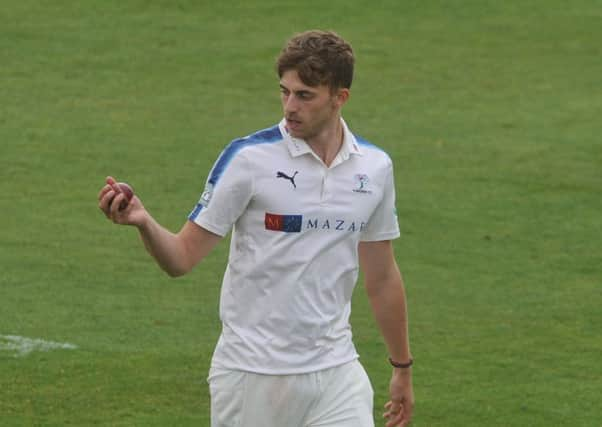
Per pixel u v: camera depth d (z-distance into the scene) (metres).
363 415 18.11
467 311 35.88
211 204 17.48
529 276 39.38
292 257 17.53
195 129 56.22
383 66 66.62
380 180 18.23
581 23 74.81
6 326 33.00
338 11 74.94
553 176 51.03
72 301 35.41
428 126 57.88
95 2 73.81
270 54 67.50
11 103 58.34
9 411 27.27
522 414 28.22
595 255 41.81
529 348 32.84
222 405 18.02
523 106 61.47
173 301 35.84
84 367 30.19
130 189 16.31
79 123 56.06
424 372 30.80
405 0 77.06
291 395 17.73
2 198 45.81
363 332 33.84
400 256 40.97
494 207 47.00
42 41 67.50
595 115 60.25
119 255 40.00
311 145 17.72
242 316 17.78
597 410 28.59
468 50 69.81
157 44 68.19
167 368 30.38
